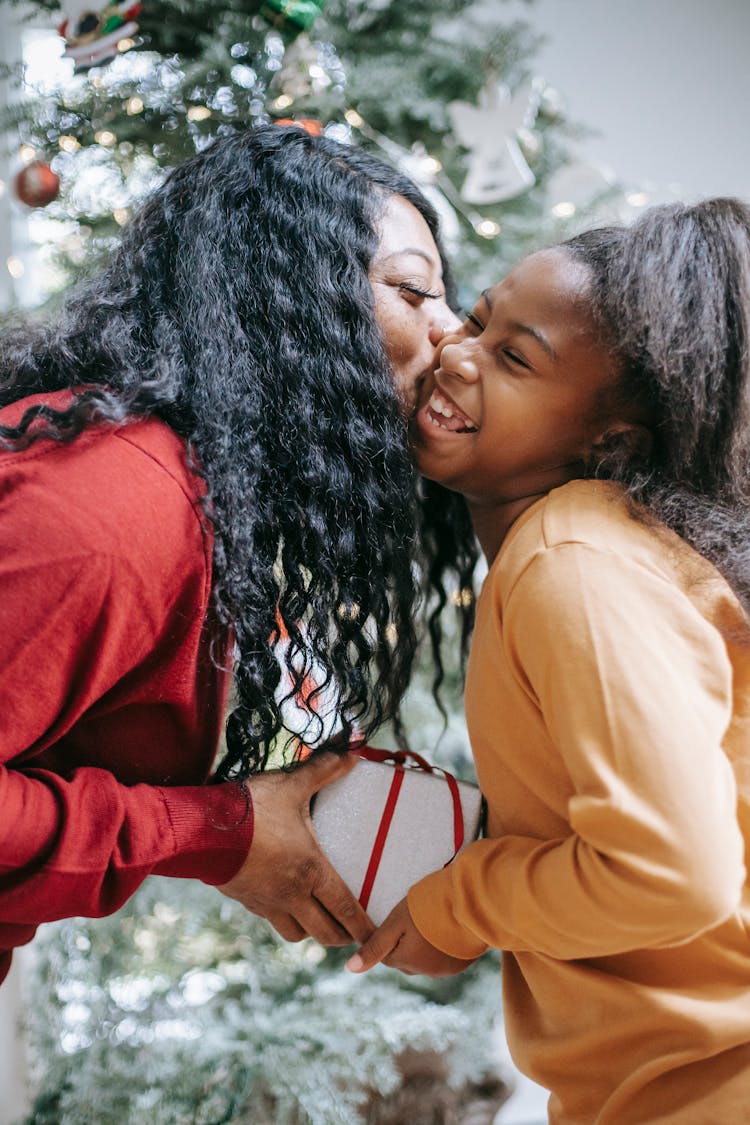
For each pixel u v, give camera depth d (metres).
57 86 1.45
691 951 0.80
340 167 0.97
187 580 0.80
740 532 0.83
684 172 2.63
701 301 0.81
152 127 1.44
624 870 0.69
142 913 1.55
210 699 0.90
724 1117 0.77
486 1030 1.63
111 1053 1.47
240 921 1.59
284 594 0.92
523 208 1.62
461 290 1.56
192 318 0.88
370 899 0.94
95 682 0.78
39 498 0.74
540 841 0.84
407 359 0.97
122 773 0.90
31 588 0.73
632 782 0.69
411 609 1.00
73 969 1.59
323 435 0.90
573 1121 0.85
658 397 0.83
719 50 2.61
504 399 0.88
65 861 0.78
